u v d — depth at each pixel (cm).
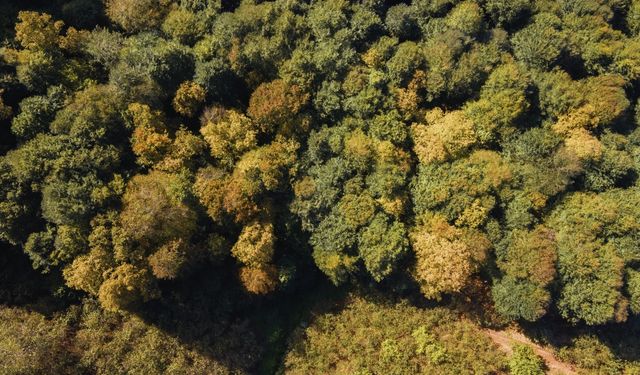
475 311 4159
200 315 4062
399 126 4053
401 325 4156
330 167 3984
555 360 4088
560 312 3962
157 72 3888
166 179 3734
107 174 3728
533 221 3962
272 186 3891
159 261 3609
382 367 4003
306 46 4194
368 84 4106
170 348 3888
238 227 4000
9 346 3528
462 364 3978
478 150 4131
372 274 3953
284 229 4112
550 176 3956
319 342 4156
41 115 3772
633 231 3831
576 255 3791
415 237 3953
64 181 3594
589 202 3962
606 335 4109
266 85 4050
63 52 4128
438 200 3922
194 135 4047
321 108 4175
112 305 3591
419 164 4159
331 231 3950
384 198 3962
